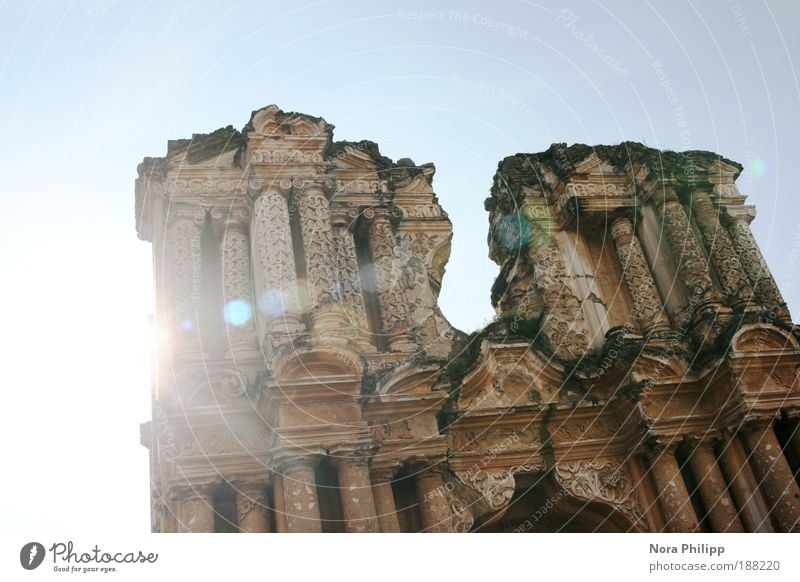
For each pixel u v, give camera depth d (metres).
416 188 23.28
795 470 18.98
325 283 19.03
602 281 22.55
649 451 19.00
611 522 19.36
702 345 19.89
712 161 23.66
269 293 18.64
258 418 17.34
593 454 19.36
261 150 20.48
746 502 18.55
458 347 21.00
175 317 18.67
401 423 17.73
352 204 21.84
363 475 16.38
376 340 20.36
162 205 20.81
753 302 20.61
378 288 20.69
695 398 19.62
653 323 21.25
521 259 22.94
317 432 16.47
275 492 16.66
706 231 22.28
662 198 22.48
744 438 18.95
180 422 16.89
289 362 16.83
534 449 19.14
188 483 16.44
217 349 19.28
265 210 19.78
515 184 23.52
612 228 23.05
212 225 20.56
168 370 18.31
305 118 21.12
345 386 16.97
